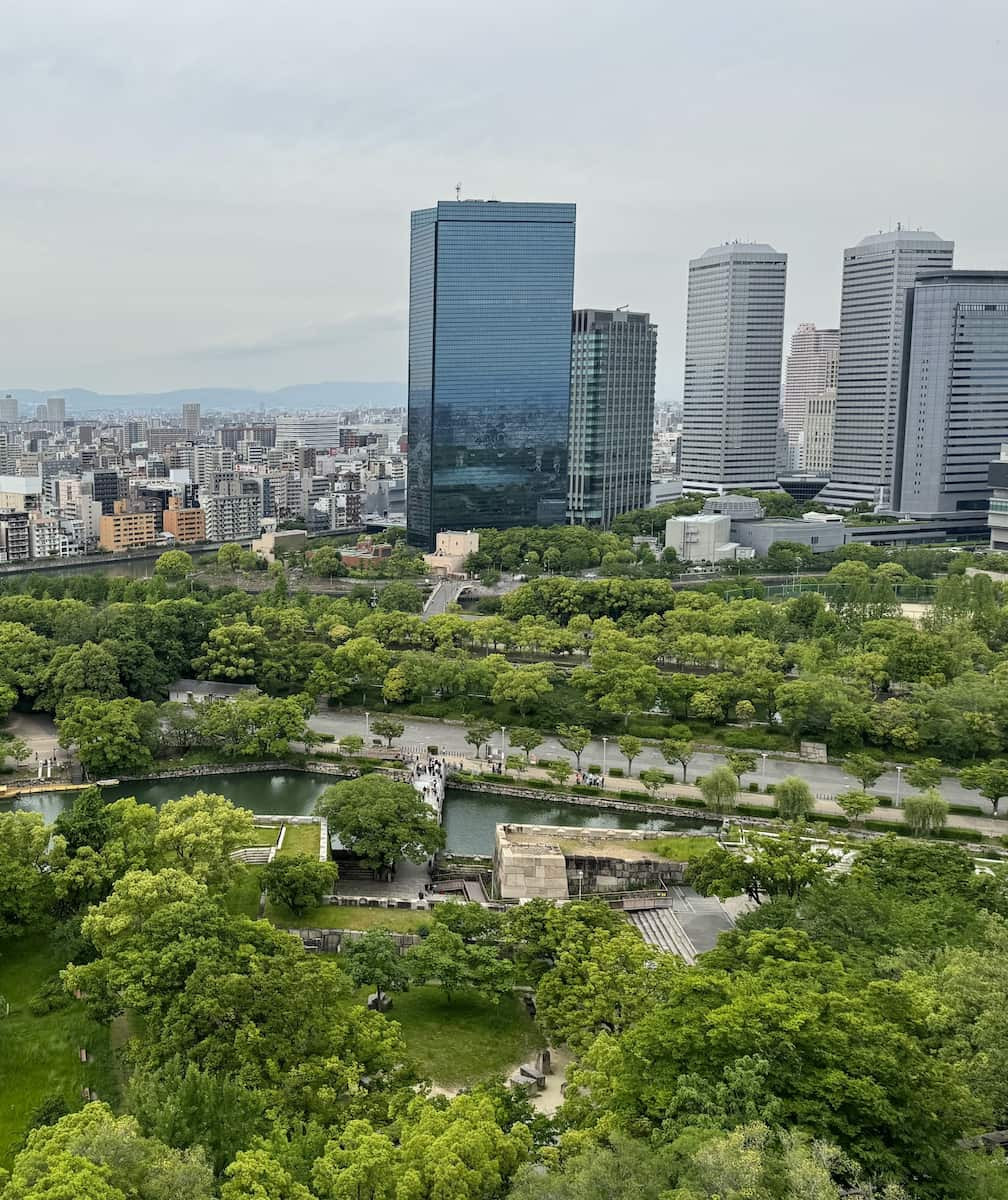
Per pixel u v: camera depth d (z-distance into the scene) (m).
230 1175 101.31
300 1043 124.38
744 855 189.62
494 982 155.62
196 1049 124.44
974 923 153.12
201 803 195.88
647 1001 135.88
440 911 172.00
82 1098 132.62
